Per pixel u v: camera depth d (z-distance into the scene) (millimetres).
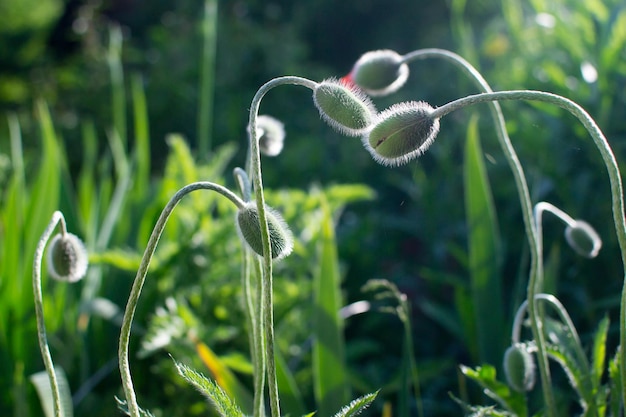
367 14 2377
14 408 727
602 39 898
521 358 532
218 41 1921
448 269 1021
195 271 782
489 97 438
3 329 749
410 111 447
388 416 653
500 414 529
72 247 509
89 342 808
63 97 2162
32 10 2520
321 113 457
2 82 2473
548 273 740
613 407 514
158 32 2051
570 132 934
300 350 785
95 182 1577
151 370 749
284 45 1953
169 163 898
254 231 444
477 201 728
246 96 1833
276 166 1474
